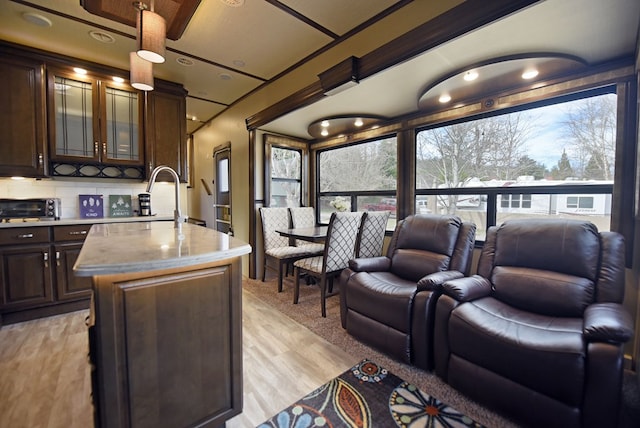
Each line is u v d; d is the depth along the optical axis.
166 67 3.03
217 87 3.61
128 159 3.24
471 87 2.55
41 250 2.65
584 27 1.68
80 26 2.35
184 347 1.24
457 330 1.66
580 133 2.24
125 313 1.09
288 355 2.09
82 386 1.72
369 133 3.81
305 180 4.64
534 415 1.36
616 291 1.64
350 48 2.41
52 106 2.80
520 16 1.59
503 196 2.69
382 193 3.82
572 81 2.20
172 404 1.22
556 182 2.37
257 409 1.55
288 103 3.13
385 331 2.06
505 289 1.93
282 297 3.34
